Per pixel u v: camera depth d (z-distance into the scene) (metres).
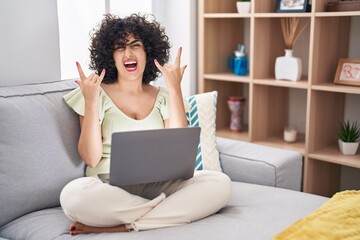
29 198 1.67
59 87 1.94
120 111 1.86
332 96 2.62
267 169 2.07
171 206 1.58
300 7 2.49
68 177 1.77
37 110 1.76
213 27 2.90
